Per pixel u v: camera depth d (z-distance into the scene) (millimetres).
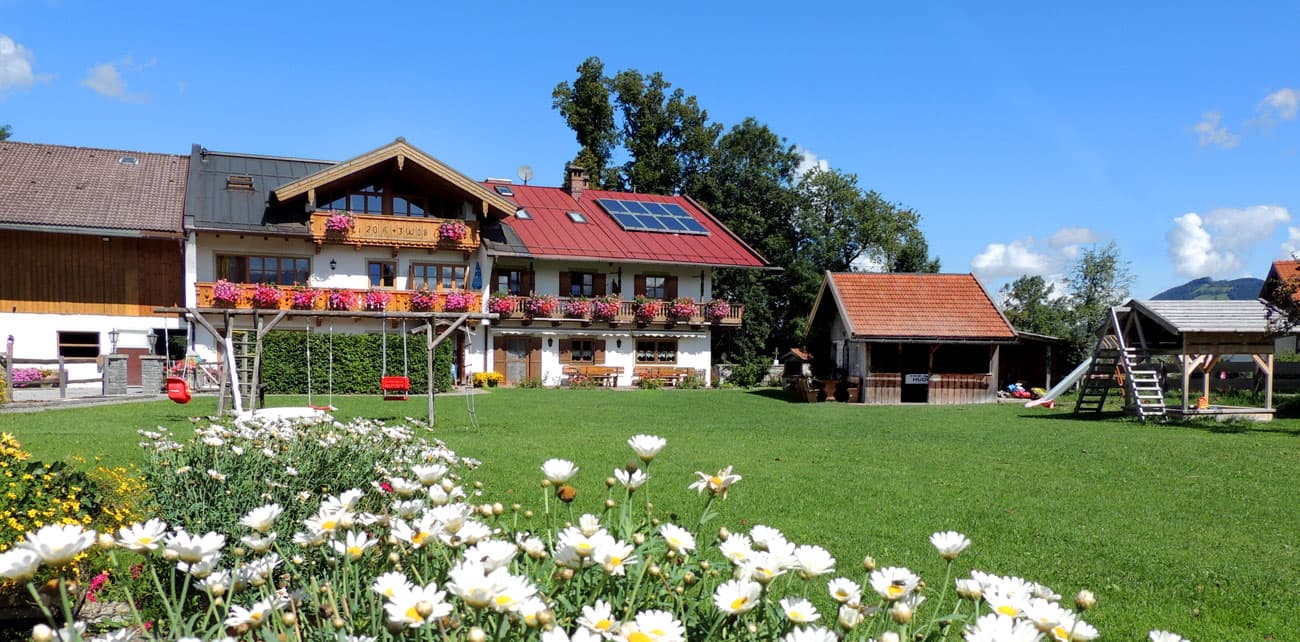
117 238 25703
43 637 1496
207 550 1891
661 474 9320
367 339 23891
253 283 26641
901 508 7742
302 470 4879
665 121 45969
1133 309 20062
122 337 25656
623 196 37469
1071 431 16281
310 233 26484
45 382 22594
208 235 26203
